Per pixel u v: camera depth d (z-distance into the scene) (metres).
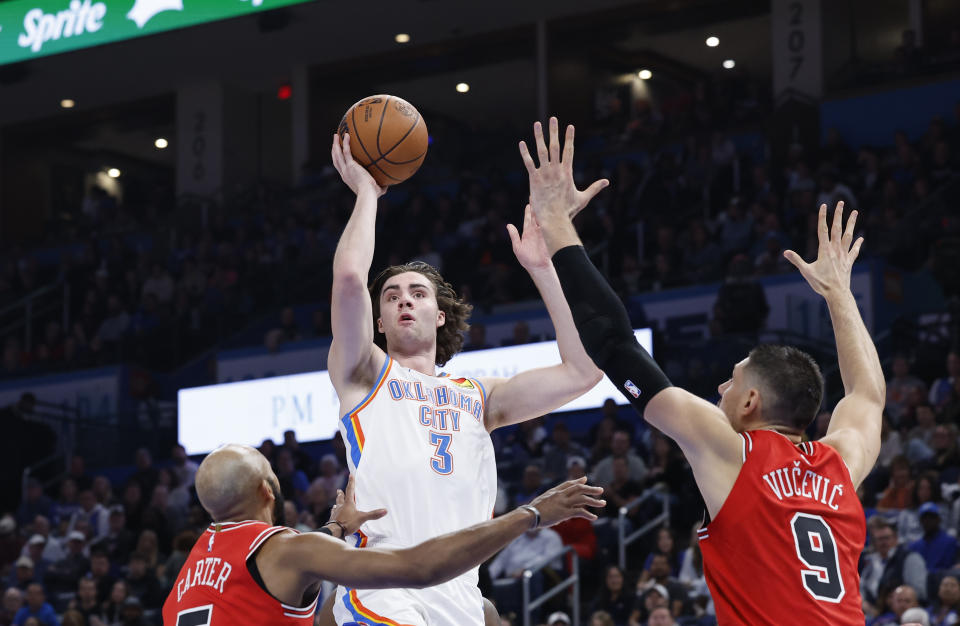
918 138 17.55
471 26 21.19
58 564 12.96
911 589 8.71
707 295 14.92
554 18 21.05
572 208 3.29
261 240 20.20
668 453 11.95
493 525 3.02
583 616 10.79
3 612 12.02
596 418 14.34
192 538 11.94
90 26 19.19
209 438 16.28
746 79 19.92
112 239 21.27
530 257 4.06
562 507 3.07
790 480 3.00
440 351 4.31
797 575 2.90
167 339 18.06
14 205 24.56
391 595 3.62
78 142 25.20
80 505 15.06
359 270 3.69
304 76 22.52
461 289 16.67
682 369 13.48
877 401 3.39
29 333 19.80
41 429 16.55
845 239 3.60
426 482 3.71
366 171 3.98
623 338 3.10
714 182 17.31
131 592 11.92
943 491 10.05
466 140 20.94
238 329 18.22
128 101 23.78
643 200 17.56
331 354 3.81
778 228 15.61
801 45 19.38
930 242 15.00
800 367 3.17
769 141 18.14
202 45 21.36
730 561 2.95
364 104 4.02
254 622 3.24
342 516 3.53
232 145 22.97
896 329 13.41
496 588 10.62
